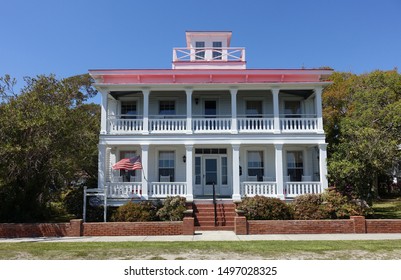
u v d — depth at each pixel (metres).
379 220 13.60
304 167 20.27
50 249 10.22
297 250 9.87
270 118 18.41
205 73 18.91
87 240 12.28
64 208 18.16
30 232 13.29
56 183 16.97
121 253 9.61
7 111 14.16
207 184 20.14
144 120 18.19
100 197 17.16
